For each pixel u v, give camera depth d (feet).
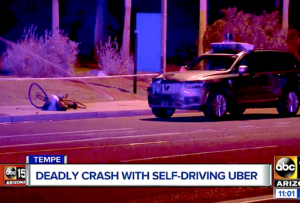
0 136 47.21
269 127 53.36
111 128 52.37
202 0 94.63
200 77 57.16
